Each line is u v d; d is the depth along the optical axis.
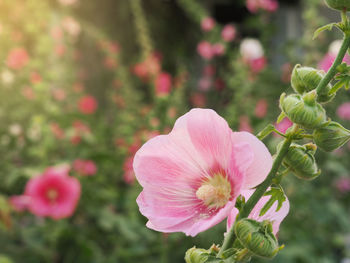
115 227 3.76
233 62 4.43
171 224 0.85
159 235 3.30
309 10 4.59
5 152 4.29
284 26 8.55
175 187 0.88
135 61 7.00
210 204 0.86
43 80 4.82
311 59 4.54
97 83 7.63
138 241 3.56
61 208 3.08
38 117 3.59
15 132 4.29
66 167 3.31
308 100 0.77
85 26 5.31
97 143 4.37
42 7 5.28
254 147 0.77
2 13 5.22
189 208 0.86
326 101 0.82
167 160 0.88
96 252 3.44
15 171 3.55
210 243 3.50
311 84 0.82
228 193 0.84
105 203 3.93
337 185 4.43
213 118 0.84
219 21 9.33
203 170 0.88
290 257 3.52
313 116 0.77
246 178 0.78
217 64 6.20
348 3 0.78
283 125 3.23
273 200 0.80
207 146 0.86
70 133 4.00
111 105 5.68
